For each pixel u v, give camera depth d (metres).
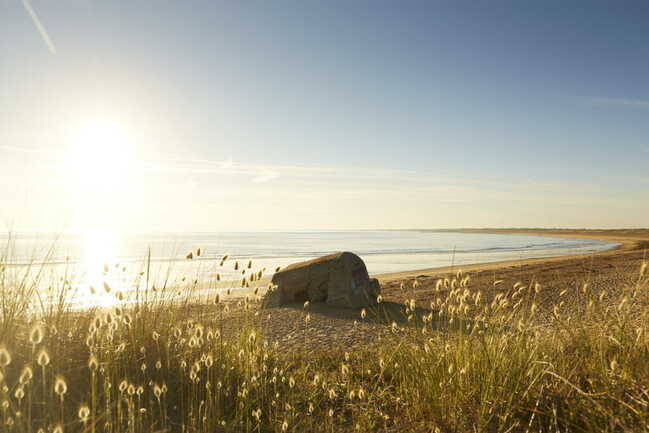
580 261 29.23
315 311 12.30
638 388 3.74
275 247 75.50
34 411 3.66
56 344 4.38
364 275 13.74
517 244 94.56
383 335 8.14
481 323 5.46
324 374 5.72
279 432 4.02
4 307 4.48
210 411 3.93
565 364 4.54
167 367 4.51
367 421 4.25
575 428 3.60
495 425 3.88
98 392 4.08
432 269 32.16
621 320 4.81
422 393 4.59
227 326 6.19
